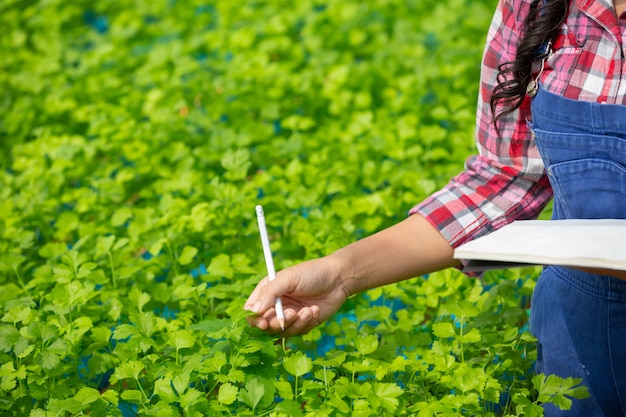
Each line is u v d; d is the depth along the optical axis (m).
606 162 2.97
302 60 8.16
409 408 3.46
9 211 5.62
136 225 5.20
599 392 3.30
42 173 6.21
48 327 3.80
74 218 5.47
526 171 3.37
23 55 8.98
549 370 3.45
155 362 3.80
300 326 3.31
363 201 5.34
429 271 3.50
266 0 9.47
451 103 6.75
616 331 3.16
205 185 5.40
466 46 7.99
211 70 8.11
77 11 9.84
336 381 3.49
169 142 6.71
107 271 4.88
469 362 3.78
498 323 4.05
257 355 3.49
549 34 3.09
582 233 2.73
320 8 9.48
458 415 3.29
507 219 3.43
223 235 5.21
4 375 3.69
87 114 7.35
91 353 3.96
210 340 3.83
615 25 2.97
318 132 6.64
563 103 3.03
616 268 2.51
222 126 6.87
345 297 3.42
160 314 4.54
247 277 4.61
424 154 6.32
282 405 3.31
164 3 9.88
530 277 4.62
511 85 3.21
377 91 7.49
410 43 8.21
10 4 10.20
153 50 8.51
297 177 5.79
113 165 6.32
